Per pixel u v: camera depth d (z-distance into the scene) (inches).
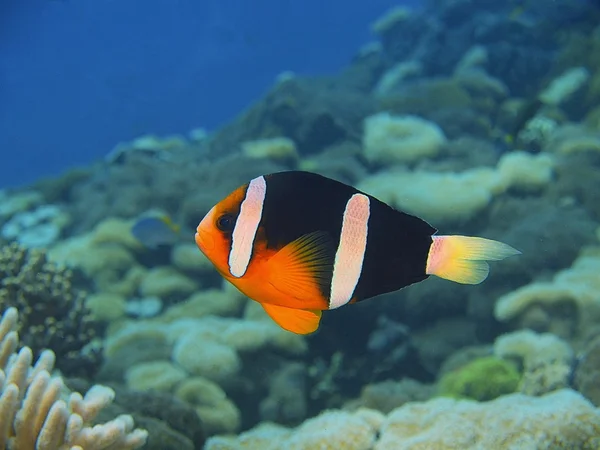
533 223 40.8
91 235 49.5
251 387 32.6
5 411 12.8
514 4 90.6
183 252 44.4
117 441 13.5
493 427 16.7
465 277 11.3
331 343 34.9
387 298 36.1
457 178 47.3
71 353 27.2
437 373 35.0
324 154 59.8
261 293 11.5
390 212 11.4
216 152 71.7
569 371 26.8
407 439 17.2
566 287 33.9
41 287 26.8
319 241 11.3
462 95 70.1
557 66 75.5
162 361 33.5
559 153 52.5
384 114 61.7
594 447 16.0
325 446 17.9
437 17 99.4
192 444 19.1
